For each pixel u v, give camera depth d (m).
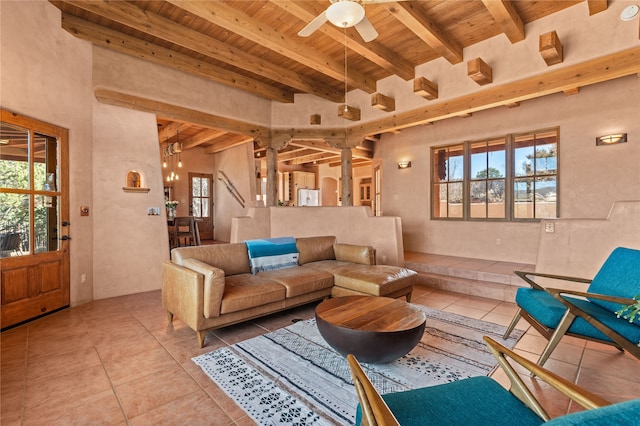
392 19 3.64
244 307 2.80
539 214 4.98
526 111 5.03
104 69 4.08
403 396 1.17
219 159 9.70
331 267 3.78
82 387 2.01
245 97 5.58
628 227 3.14
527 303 2.42
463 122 5.75
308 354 2.45
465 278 4.54
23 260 3.13
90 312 3.49
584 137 4.48
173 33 3.70
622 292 2.10
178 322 3.17
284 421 1.69
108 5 3.22
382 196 7.05
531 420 1.07
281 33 3.84
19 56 3.02
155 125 4.60
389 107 5.02
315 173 12.33
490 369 2.23
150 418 1.72
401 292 3.52
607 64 3.26
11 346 2.62
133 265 4.36
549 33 3.24
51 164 3.49
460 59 4.21
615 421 0.52
